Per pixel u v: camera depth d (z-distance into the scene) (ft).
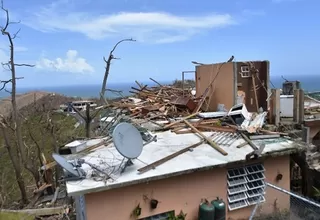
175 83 81.20
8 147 58.13
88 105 59.26
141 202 22.56
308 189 33.19
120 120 42.83
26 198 53.42
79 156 25.96
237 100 39.93
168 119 40.55
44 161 54.95
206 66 47.62
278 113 35.65
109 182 20.18
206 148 27.58
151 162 23.93
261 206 27.22
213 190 25.32
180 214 24.02
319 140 40.11
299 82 49.80
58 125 73.97
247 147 27.43
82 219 24.84
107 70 68.03
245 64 40.16
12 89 57.41
